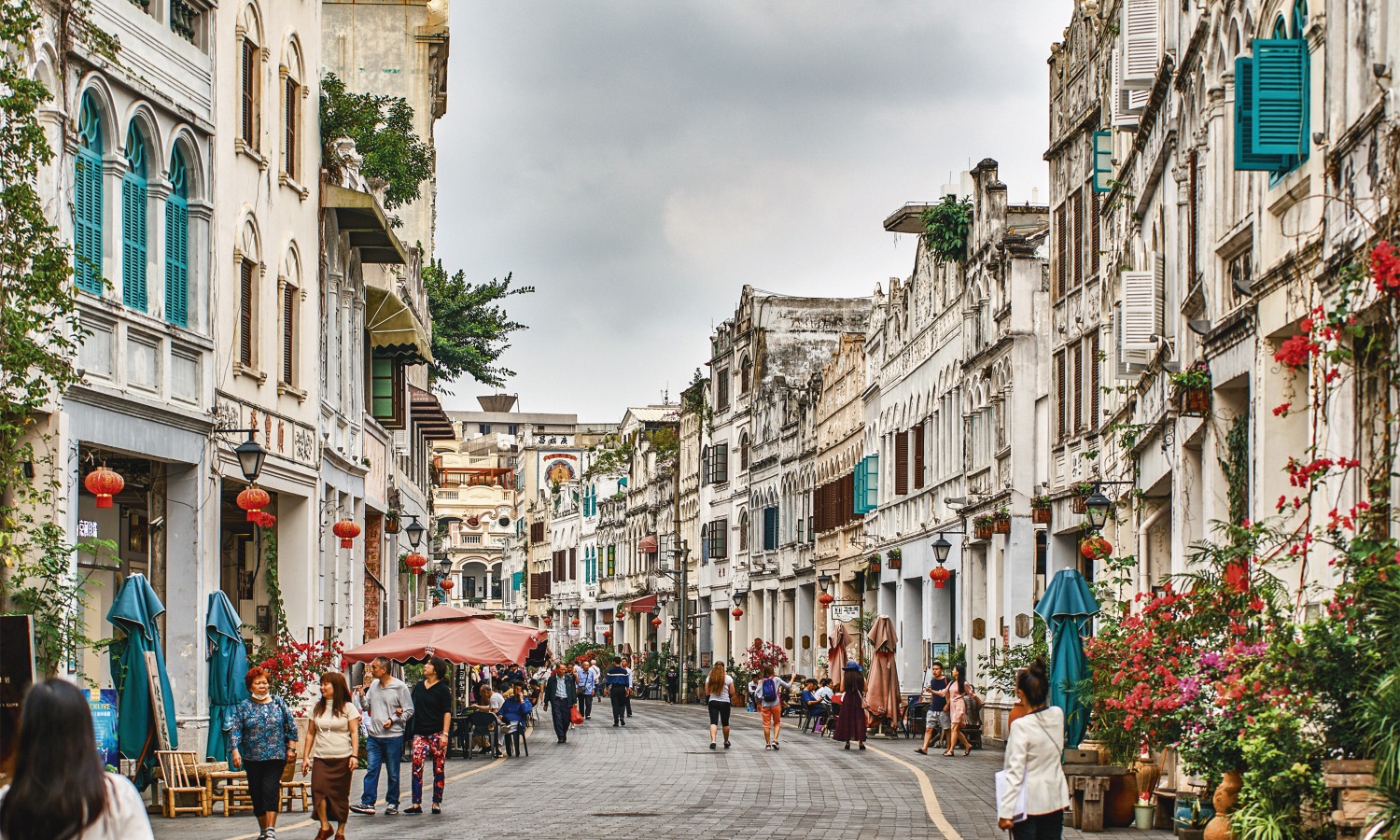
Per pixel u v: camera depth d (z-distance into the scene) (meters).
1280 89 16.41
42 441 20.50
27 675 13.52
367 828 20.44
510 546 143.75
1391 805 11.20
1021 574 39.22
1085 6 34.91
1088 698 19.83
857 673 37.91
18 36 18.42
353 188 36.41
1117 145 31.25
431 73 62.84
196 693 25.34
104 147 22.92
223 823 20.66
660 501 93.38
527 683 53.94
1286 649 13.23
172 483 25.47
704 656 83.62
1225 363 19.97
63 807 7.16
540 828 20.19
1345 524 13.60
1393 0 13.44
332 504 34.75
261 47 29.17
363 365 39.22
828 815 21.84
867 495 56.75
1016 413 39.41
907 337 52.75
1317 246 15.80
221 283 26.89
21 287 18.02
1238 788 14.88
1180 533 22.88
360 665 37.34
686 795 25.05
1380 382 14.11
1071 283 36.06
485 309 66.81
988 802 23.84
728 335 82.69
